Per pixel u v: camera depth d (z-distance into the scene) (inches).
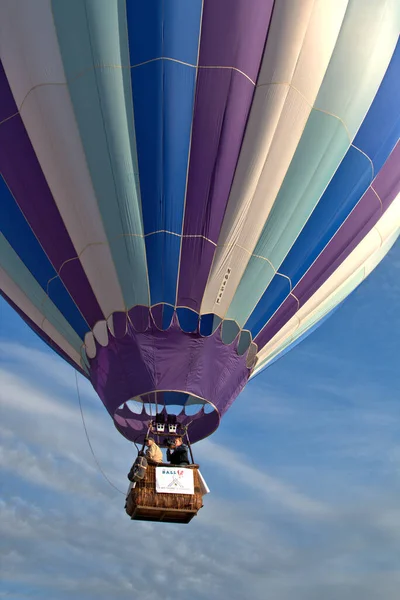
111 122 573.9
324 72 595.5
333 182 606.9
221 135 577.0
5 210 608.7
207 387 575.5
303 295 621.3
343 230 623.5
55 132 581.0
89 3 580.1
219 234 578.6
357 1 606.2
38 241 599.5
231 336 586.2
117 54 576.7
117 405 577.6
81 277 586.6
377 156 624.4
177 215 573.9
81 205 580.7
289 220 593.3
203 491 542.3
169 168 572.7
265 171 583.8
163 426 590.9
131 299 572.7
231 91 577.3
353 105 603.5
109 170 574.6
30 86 585.0
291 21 584.7
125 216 574.6
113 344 576.1
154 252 571.5
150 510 533.0
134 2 579.8
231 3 580.7
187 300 572.4
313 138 593.3
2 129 597.0
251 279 588.1
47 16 585.0
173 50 574.6
